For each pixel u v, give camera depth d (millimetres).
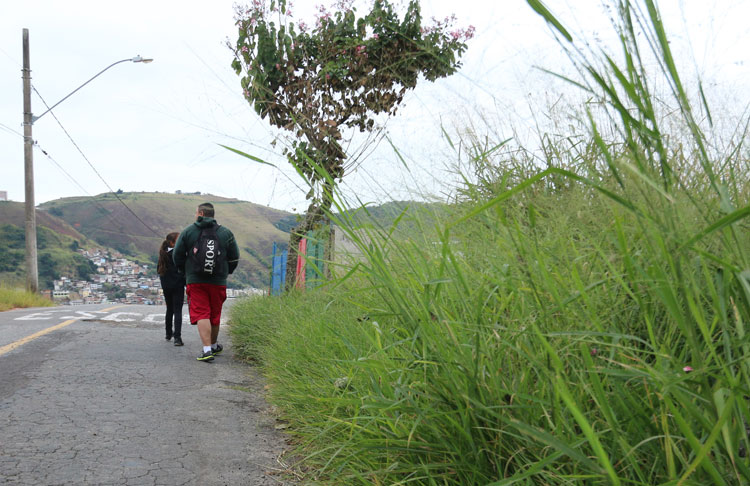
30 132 23500
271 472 3193
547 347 1528
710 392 1320
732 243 1323
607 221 1812
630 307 1836
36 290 23734
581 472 1698
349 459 2609
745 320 1426
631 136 1254
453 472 2104
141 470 3215
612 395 1729
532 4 1198
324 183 2564
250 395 5152
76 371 6055
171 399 4945
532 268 1831
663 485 1337
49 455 3418
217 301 7250
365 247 2367
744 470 1244
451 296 2352
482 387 1995
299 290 5043
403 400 2219
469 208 2801
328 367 3738
